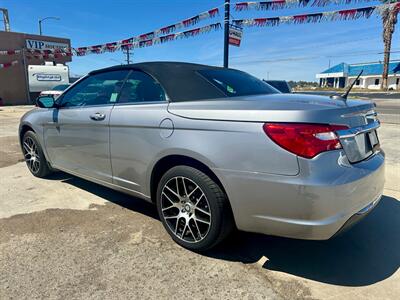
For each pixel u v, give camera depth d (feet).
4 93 88.89
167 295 7.70
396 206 12.84
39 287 7.91
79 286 7.97
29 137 15.90
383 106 62.08
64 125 13.24
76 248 9.64
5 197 13.60
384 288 8.01
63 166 14.06
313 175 7.32
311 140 7.37
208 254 9.44
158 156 9.62
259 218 8.08
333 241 10.23
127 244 9.91
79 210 12.36
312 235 7.56
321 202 7.33
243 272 8.63
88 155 12.32
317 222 7.44
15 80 90.43
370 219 11.75
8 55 88.74
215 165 8.40
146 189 10.43
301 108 7.75
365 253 9.57
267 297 7.66
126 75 11.42
